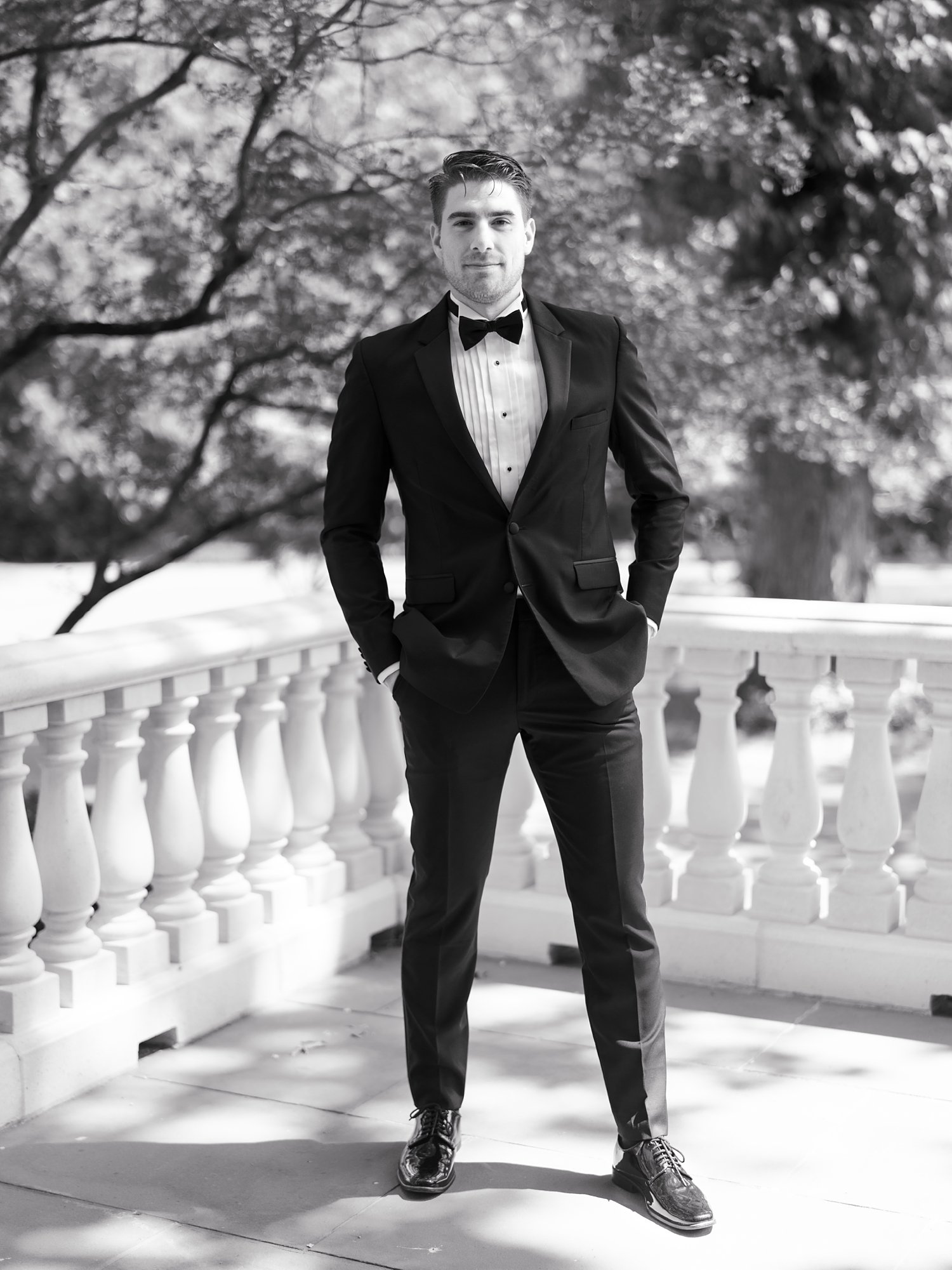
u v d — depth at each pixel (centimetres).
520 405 292
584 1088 361
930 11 773
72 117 670
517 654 294
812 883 429
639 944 299
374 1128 342
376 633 302
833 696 945
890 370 887
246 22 562
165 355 772
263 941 421
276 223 668
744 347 733
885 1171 316
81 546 1100
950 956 403
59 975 364
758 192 810
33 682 333
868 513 990
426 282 677
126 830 380
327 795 453
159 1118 347
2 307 727
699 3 716
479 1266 282
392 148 650
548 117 652
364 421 301
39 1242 292
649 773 443
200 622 394
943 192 795
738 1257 283
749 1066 372
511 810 464
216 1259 285
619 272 665
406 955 314
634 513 310
